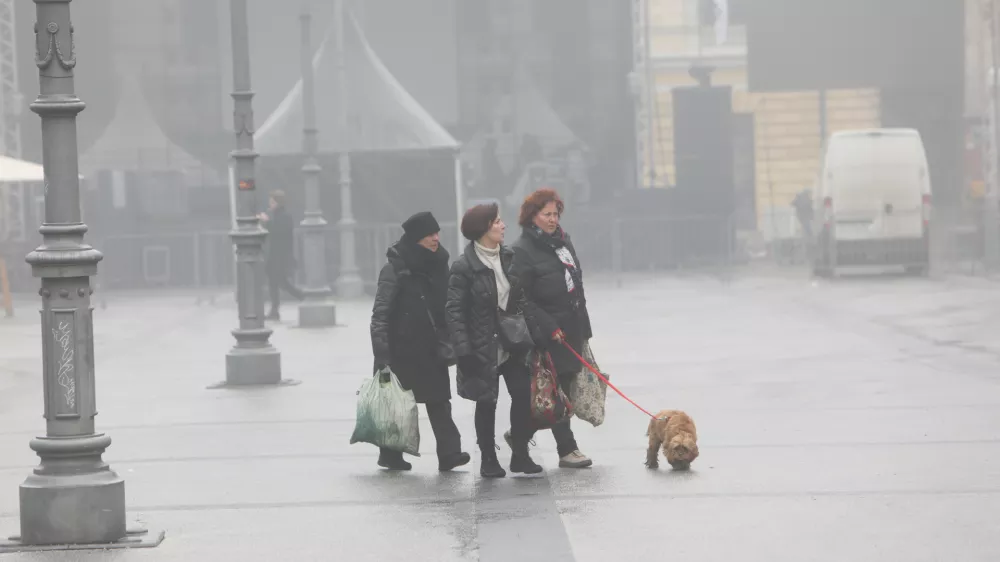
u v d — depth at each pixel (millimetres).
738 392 19109
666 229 49438
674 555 9891
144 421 17688
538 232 13156
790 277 46625
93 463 10766
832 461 13523
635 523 10945
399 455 13805
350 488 12836
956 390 18766
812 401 18016
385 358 13547
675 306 35750
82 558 10258
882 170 44438
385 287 13602
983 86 50250
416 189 44469
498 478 13164
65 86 10672
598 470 13375
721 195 49656
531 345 12883
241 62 21797
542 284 13031
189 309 40406
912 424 15812
